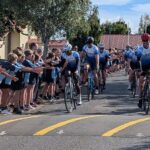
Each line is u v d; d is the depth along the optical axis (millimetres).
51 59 15805
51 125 9992
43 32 25938
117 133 9219
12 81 12781
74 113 12852
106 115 11688
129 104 14984
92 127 9773
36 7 25188
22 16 25266
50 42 27828
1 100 12555
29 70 13070
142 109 13547
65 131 9383
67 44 13992
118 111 13211
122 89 21016
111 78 29797
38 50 15391
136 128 9711
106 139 8695
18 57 13656
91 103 15117
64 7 25641
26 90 13656
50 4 25078
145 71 12844
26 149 7938
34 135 9055
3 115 12008
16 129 9602
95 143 8367
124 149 7930
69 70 13766
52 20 25625
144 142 8461
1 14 25125
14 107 12977
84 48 15742
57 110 13617
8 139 8711
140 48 13086
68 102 13164
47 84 15781
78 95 14461
